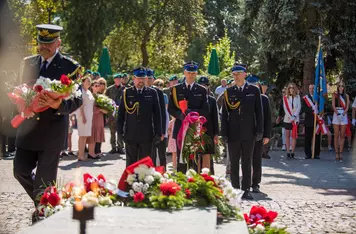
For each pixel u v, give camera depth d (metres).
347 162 17.45
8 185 11.38
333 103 18.05
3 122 15.47
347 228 8.48
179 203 5.16
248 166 10.95
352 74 23.80
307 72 24.08
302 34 24.23
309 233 8.14
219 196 5.56
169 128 13.97
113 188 5.91
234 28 52.91
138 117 10.70
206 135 10.84
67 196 6.17
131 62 50.66
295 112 18.12
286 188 12.26
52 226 3.95
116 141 18.00
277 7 23.56
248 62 50.88
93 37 39.19
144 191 5.55
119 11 40.03
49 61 7.30
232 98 10.97
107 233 3.86
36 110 6.80
